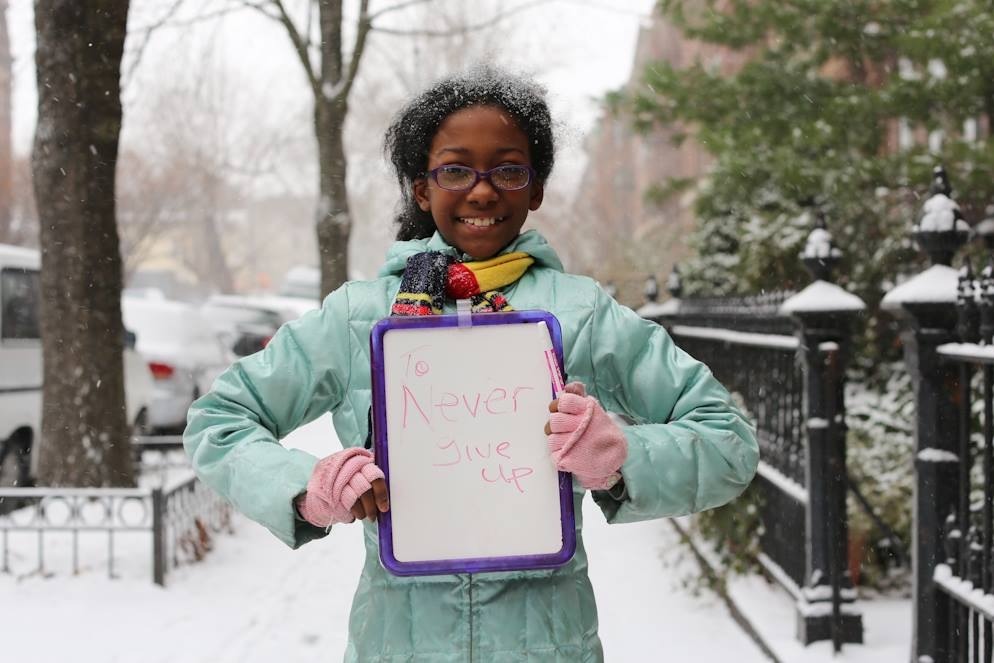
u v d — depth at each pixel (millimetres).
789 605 4895
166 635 5086
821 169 6820
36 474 7742
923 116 6859
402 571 1943
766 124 7395
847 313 4371
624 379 2172
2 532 6410
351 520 1903
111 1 7363
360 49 12695
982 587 3432
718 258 9953
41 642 4953
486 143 2154
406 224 2488
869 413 5871
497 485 1965
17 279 8273
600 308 2174
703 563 5621
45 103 7348
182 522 6207
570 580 2109
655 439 1996
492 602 2051
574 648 2074
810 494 4383
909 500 5246
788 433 4977
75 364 7324
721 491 2045
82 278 7348
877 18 7359
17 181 32594
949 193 3789
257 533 7066
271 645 4984
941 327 3693
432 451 1971
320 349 2158
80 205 7344
